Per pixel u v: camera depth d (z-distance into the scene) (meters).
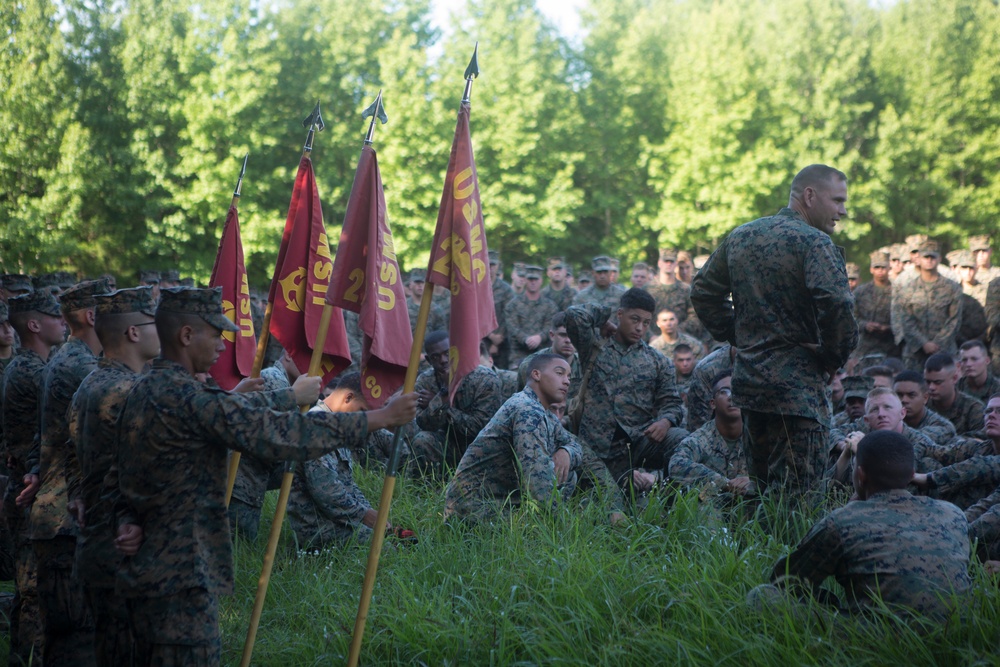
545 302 13.76
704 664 3.99
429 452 7.94
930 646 3.83
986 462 5.49
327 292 4.74
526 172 29.59
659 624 4.31
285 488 4.44
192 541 3.61
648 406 7.48
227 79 25.12
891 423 6.05
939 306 12.48
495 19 30.02
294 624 5.12
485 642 4.42
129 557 3.61
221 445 3.68
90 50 26.84
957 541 4.05
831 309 4.91
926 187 31.02
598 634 4.36
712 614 4.23
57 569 4.49
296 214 5.18
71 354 4.67
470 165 4.36
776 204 30.22
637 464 7.41
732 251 5.38
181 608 3.58
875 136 31.92
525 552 5.14
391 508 6.75
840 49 31.88
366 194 4.75
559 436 6.16
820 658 3.88
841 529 4.11
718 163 29.59
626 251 31.23
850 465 5.92
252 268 26.31
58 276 7.96
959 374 9.48
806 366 5.18
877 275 13.63
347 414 3.79
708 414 8.16
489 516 5.84
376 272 4.68
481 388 7.87
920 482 5.53
